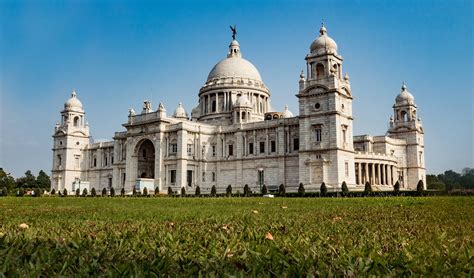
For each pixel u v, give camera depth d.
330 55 97.69
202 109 143.62
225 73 142.00
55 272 7.38
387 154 113.88
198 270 7.49
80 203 39.59
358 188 94.88
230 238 10.91
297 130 106.25
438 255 8.64
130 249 9.30
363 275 7.21
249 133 115.81
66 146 150.50
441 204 33.53
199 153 117.81
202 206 31.98
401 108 134.38
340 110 96.62
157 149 117.00
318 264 7.89
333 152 93.44
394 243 10.27
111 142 145.12
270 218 18.09
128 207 29.94
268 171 109.69
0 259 8.09
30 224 14.88
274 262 7.96
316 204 36.19
